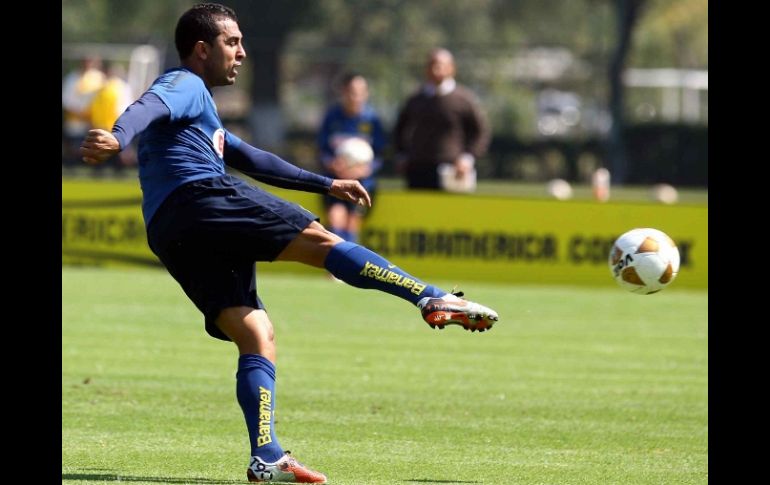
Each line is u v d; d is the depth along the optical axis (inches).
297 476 839.1
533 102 6722.4
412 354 1562.5
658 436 1095.0
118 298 2031.3
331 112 2397.9
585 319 1936.5
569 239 2381.9
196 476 880.9
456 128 2444.6
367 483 872.3
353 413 1170.6
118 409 1152.2
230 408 1176.2
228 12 884.6
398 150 2484.0
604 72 6097.4
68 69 5354.3
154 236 852.0
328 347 1601.9
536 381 1380.4
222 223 837.2
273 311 1950.1
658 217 2354.8
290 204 855.1
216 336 879.7
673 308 2097.7
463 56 6038.4
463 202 2406.5
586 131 6368.1
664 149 5359.3
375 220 2425.0
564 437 1082.7
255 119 5797.2
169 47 5600.4
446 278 2416.3
